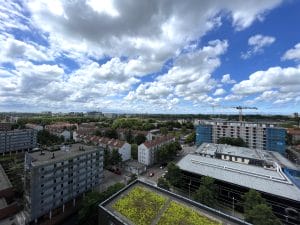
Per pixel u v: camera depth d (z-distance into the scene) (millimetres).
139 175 80375
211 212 30078
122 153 96500
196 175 59656
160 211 30719
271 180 52938
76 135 136125
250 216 38562
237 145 116812
